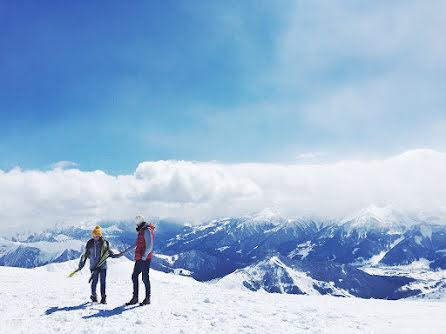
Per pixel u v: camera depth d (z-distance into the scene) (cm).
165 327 949
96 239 1291
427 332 830
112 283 1941
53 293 1498
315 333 891
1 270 2825
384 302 1456
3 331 887
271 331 916
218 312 1163
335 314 1135
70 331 898
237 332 909
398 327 913
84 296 1427
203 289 1806
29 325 949
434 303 1373
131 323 984
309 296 1661
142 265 1264
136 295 1267
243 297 1535
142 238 1248
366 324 981
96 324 972
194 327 956
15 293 1483
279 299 1516
